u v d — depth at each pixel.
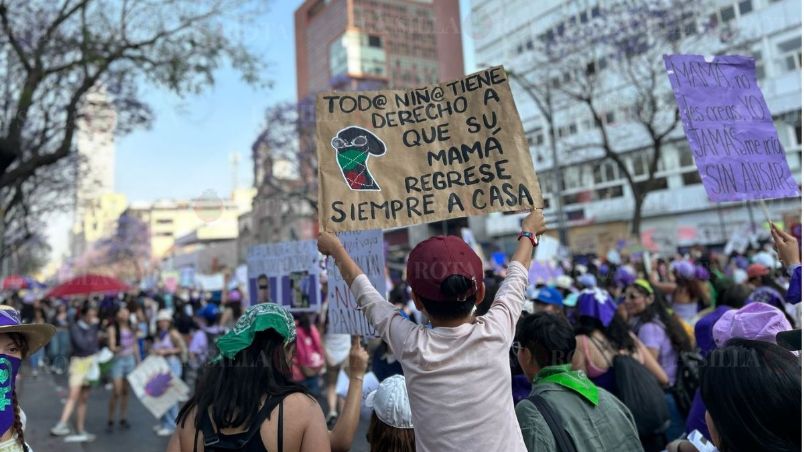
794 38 18.06
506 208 2.25
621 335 3.23
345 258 2.12
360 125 2.45
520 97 26.39
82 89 10.30
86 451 6.20
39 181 21.80
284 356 2.06
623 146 24.86
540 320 2.38
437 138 2.42
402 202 2.35
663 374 3.40
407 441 2.17
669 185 24.78
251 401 1.87
